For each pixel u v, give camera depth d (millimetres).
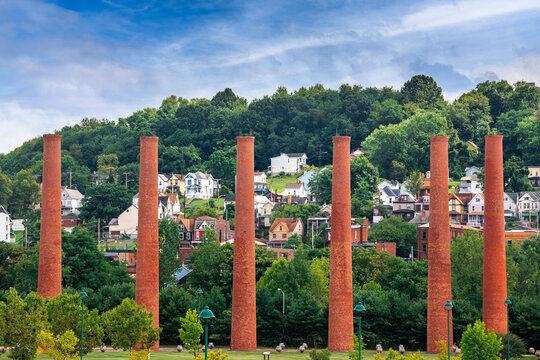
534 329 101938
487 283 99812
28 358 72750
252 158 96688
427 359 89938
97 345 78375
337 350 94375
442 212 96375
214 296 112625
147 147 95875
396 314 106750
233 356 89250
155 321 94562
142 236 95062
